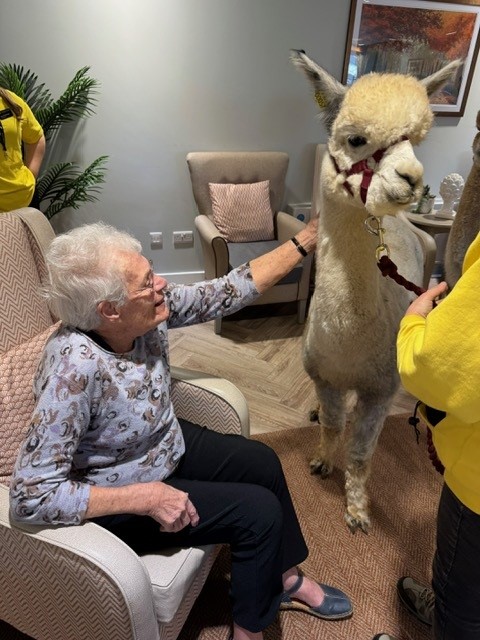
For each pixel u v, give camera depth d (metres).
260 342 2.93
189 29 2.97
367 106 1.01
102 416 1.01
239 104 3.25
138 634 0.91
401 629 1.36
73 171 3.18
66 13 2.79
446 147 3.68
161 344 1.18
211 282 1.35
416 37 3.25
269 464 1.24
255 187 3.19
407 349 0.73
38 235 1.32
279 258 1.38
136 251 1.05
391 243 1.66
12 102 2.35
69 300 0.96
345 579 1.50
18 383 1.11
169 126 3.19
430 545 1.61
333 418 1.71
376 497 1.80
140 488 0.98
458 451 0.77
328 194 1.18
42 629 1.06
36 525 0.92
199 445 1.27
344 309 1.27
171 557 1.05
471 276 0.58
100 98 3.02
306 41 3.16
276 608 1.14
